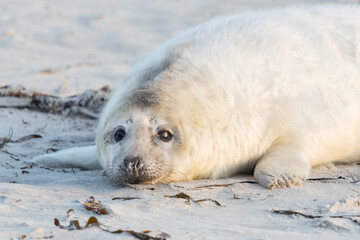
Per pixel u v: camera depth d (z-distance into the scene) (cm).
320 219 1473
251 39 2158
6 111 3009
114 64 4453
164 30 5803
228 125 2011
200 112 1986
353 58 2247
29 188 1784
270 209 1606
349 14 2416
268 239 1333
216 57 2077
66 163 2220
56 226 1379
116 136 1981
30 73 3941
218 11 6438
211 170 2042
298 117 2055
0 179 1962
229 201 1695
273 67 2094
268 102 2044
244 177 2041
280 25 2248
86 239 1302
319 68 2155
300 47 2175
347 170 2091
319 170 2094
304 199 1712
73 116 3044
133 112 1969
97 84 3638
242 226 1453
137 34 5659
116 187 1875
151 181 1911
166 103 1967
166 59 2095
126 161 1889
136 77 2069
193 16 6359
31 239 1285
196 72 2033
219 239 1331
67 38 5512
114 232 1338
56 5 7306
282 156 1981
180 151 1970
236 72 2053
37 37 5528
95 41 5478
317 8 2475
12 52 4888
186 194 1728
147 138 1934
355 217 1500
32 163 2198
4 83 3578
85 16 6494
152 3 7306
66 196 1738
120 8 7075
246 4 6625
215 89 2014
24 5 7106
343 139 2122
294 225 1462
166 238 1309
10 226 1377
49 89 3459
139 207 1609
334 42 2264
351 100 2156
